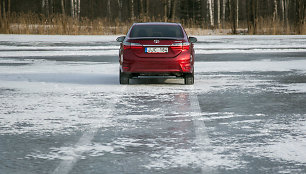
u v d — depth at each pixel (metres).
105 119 16.31
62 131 14.56
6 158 11.71
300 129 14.83
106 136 13.92
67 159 11.62
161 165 11.12
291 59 38.66
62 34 80.69
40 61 37.72
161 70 24.22
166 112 17.53
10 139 13.60
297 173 10.53
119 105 18.95
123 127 15.09
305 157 11.77
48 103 19.41
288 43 58.69
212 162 11.36
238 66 33.94
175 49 24.25
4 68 32.81
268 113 17.42
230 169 10.81
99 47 52.34
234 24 90.12
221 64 35.25
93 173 10.53
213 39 69.31
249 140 13.45
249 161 11.44
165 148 12.61
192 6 143.12
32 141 13.38
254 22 87.81
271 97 21.03
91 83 25.53
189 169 10.81
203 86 24.45
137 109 18.11
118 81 26.39
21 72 30.58
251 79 27.19
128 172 10.61
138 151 12.32
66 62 36.88
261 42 61.09
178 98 20.67
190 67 24.53
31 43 59.19
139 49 24.20
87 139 13.58
